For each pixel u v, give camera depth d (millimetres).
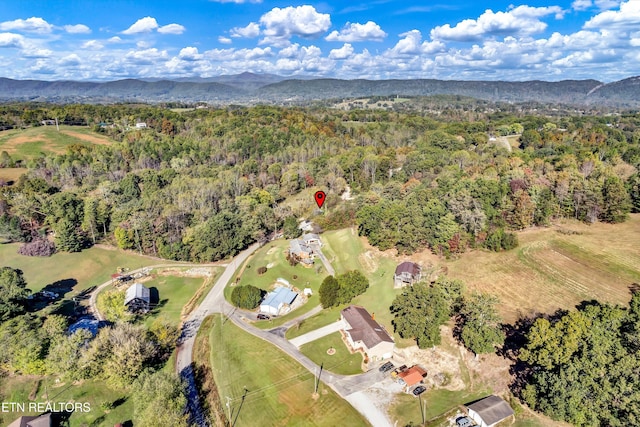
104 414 60156
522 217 105062
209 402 61812
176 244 116500
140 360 63812
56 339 66188
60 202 123750
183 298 96125
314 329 79062
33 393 63312
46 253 113688
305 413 58281
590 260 88562
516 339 68812
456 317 77938
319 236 123125
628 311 59938
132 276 106938
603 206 107375
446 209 109500
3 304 78312
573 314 58094
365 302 87625
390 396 61000
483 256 96875
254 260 113000
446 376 64688
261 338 77000
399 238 103500
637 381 48875
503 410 55156
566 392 52125
